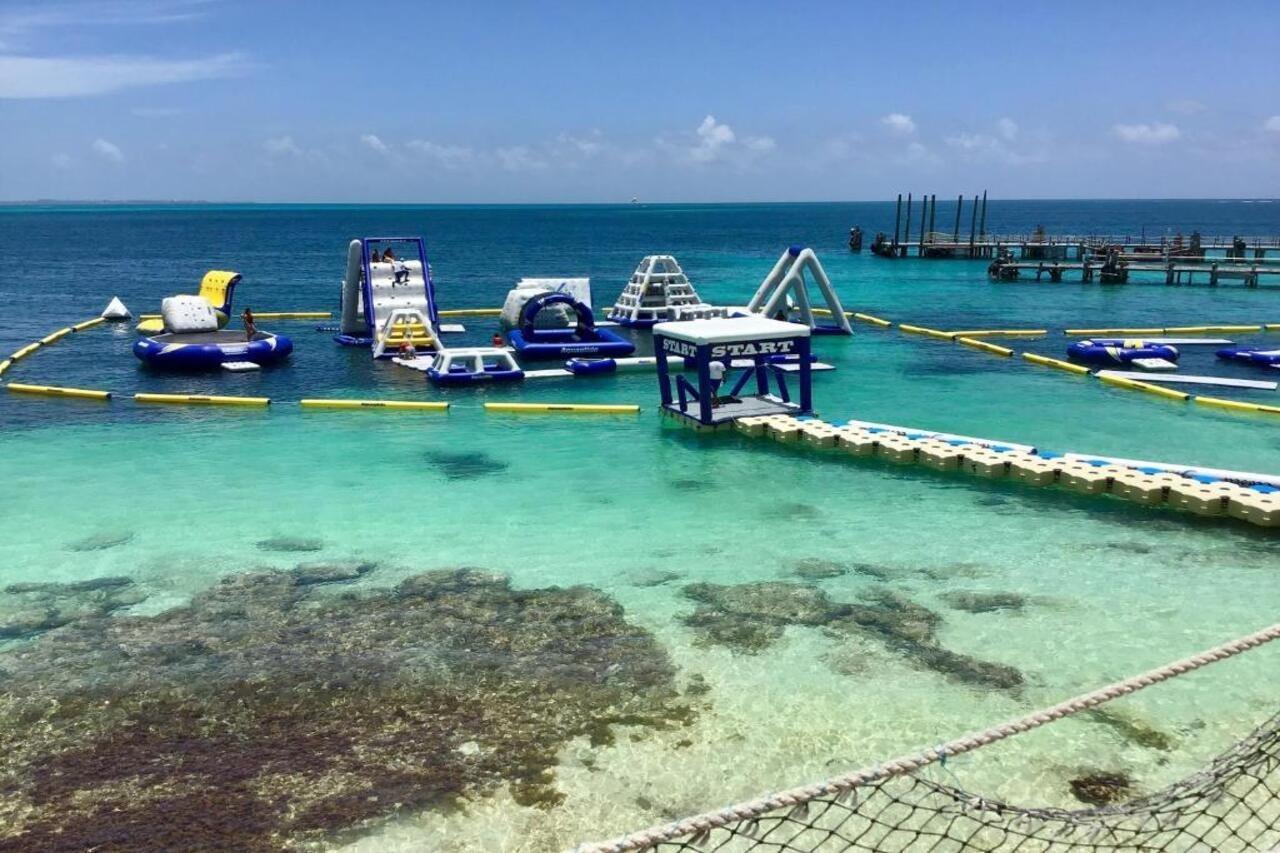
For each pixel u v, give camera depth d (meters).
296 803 8.59
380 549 15.40
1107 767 9.01
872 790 8.55
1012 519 16.69
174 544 15.64
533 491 18.72
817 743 9.52
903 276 71.44
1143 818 7.98
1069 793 8.60
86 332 42.62
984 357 35.25
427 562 14.80
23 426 24.52
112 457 21.41
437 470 20.33
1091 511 17.03
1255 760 7.86
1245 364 32.53
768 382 29.72
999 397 27.86
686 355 23.98
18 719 10.04
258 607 13.04
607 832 8.13
